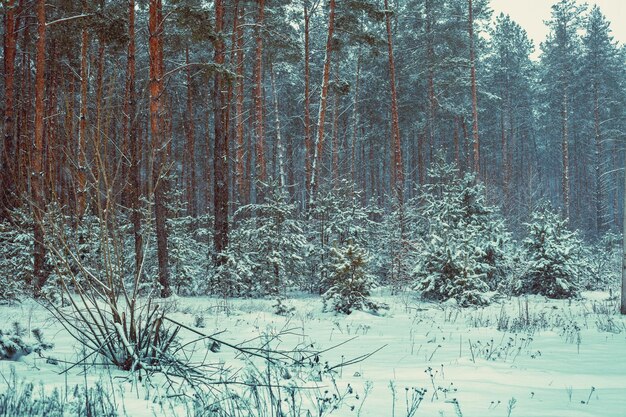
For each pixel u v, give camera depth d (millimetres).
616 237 32750
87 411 3371
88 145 5418
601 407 3959
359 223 20703
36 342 6297
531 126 57875
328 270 17500
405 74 38844
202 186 43562
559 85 44344
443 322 11820
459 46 35750
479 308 14562
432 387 4707
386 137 45719
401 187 24281
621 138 51062
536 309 14266
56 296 11617
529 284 18047
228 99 19922
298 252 18250
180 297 15594
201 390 4047
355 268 13367
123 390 4160
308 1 27016
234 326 9883
